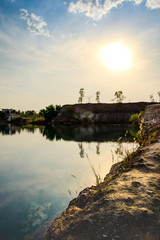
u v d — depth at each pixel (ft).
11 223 13.75
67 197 18.67
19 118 312.50
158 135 23.26
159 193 9.27
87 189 13.20
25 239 11.64
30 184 23.25
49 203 17.34
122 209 8.39
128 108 224.33
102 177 24.29
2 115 324.39
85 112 243.19
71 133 98.68
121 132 88.43
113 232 7.36
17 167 32.30
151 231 7.04
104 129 117.80
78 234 7.84
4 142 68.33
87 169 29.22
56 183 23.29
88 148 49.70
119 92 243.60
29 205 17.01
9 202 17.79
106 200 9.47
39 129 142.61
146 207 8.28
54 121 240.32
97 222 8.11
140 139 20.57
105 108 239.71
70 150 48.57
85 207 9.87
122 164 16.17
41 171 29.43
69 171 28.63
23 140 73.56
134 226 7.43
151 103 220.02
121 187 10.67
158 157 14.96
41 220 14.08
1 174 28.09
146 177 11.57
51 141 68.59
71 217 9.39
